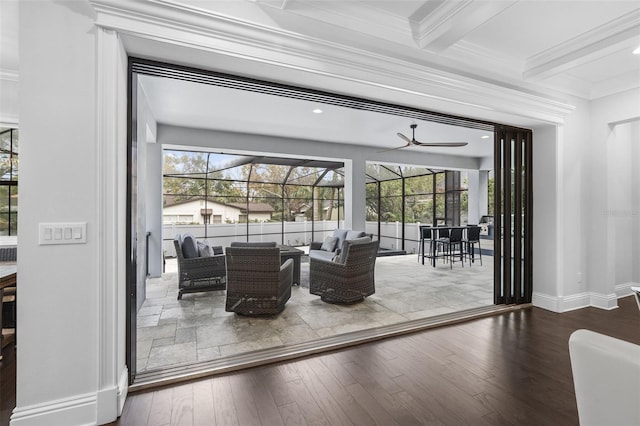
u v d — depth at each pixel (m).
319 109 4.70
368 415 1.78
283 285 3.58
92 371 1.72
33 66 1.62
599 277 3.77
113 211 1.76
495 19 2.51
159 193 5.51
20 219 1.60
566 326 3.15
